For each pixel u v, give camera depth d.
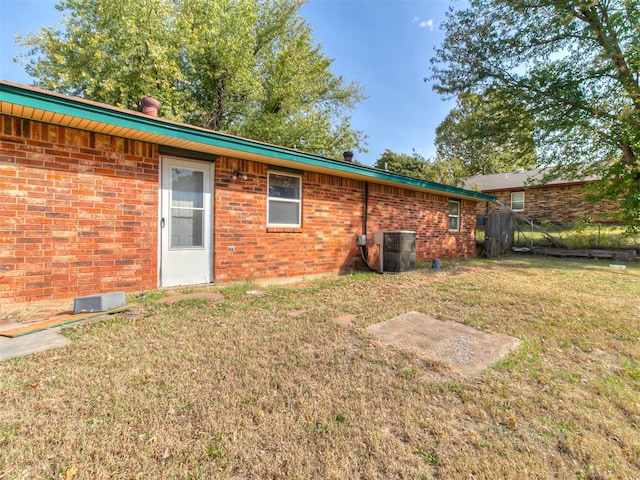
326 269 7.61
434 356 3.07
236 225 6.05
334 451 1.82
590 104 10.87
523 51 11.23
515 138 12.65
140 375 2.53
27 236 4.05
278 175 6.73
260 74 17.42
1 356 2.75
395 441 1.92
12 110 3.72
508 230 14.16
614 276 7.96
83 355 2.82
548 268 9.40
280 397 2.32
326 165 6.69
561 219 18.14
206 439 1.87
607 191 12.30
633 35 9.34
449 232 11.61
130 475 1.59
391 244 8.16
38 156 4.11
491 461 1.79
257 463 1.71
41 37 13.91
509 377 2.71
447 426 2.07
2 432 1.83
